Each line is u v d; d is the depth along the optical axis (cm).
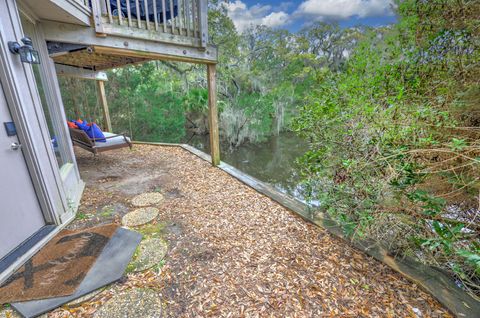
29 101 208
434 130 180
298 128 299
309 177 279
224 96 1146
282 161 923
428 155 178
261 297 163
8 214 192
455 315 147
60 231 236
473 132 171
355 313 151
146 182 377
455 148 154
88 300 159
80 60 466
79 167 451
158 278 179
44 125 228
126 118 834
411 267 188
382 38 237
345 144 238
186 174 414
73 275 178
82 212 278
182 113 923
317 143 272
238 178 389
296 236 234
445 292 163
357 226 209
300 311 153
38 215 225
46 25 272
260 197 324
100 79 632
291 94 1132
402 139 191
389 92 223
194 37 359
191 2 353
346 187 231
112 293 165
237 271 187
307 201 281
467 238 162
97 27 274
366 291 168
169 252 208
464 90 179
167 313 151
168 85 970
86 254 202
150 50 322
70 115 793
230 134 1099
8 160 193
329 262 196
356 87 246
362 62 249
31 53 205
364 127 215
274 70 1186
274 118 1178
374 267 190
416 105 196
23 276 176
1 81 188
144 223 256
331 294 165
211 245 219
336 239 228
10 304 154
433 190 179
